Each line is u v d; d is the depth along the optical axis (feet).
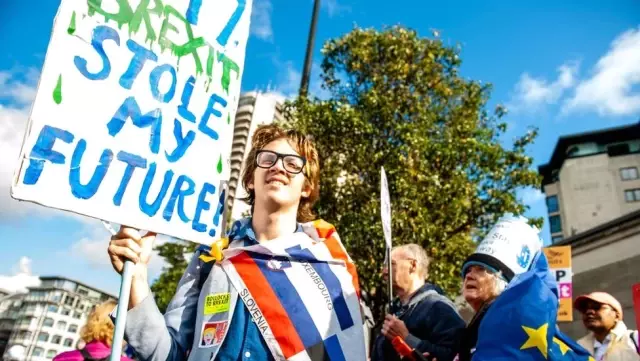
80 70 4.46
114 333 4.04
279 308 5.11
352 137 27.04
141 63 4.99
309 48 32.55
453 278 25.90
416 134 26.76
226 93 5.78
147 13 5.16
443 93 31.35
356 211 26.35
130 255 4.36
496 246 7.23
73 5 4.51
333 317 5.32
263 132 6.49
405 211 25.17
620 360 11.25
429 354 8.39
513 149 29.07
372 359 10.06
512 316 5.23
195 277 5.64
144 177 4.75
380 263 24.73
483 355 5.21
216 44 5.81
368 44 31.07
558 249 18.99
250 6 6.29
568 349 5.31
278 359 4.89
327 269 5.62
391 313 9.31
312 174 6.33
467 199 27.14
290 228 5.82
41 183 4.00
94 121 4.47
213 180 5.41
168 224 4.85
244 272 5.27
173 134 5.13
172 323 5.17
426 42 31.83
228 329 5.01
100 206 4.35
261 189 5.81
